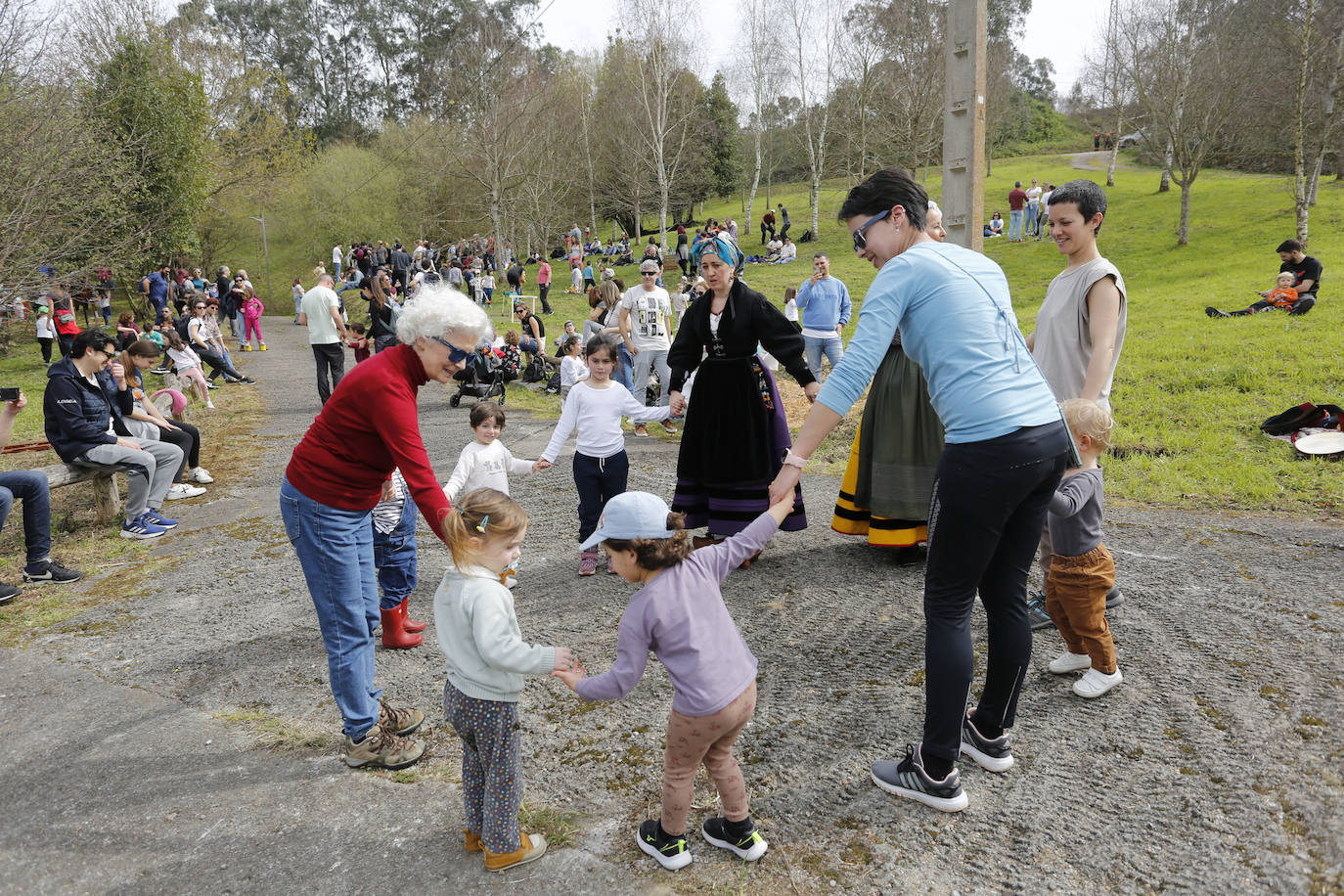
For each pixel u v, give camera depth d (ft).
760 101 123.54
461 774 9.51
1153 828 7.60
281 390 45.37
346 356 61.41
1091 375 10.36
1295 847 7.09
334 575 9.45
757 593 13.87
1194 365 26.91
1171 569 13.15
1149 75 92.12
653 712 10.62
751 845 7.71
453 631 7.83
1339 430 18.66
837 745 9.42
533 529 18.67
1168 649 10.74
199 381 39.06
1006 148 192.54
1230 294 46.65
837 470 22.11
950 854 7.57
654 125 117.19
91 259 38.06
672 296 42.63
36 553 16.70
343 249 136.15
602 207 148.66
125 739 10.63
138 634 14.03
